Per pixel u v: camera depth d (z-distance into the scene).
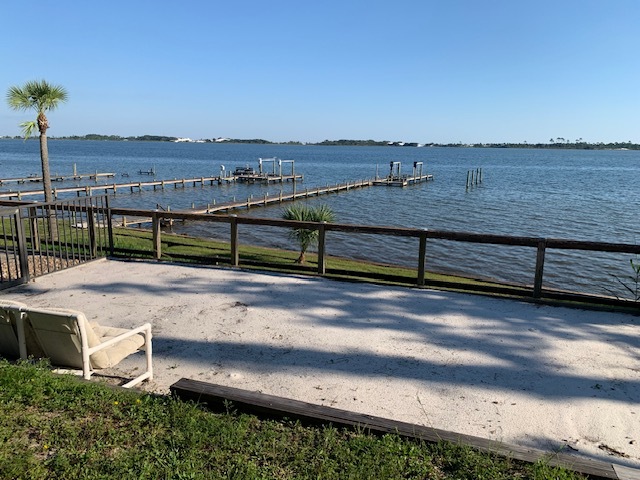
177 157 130.62
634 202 39.12
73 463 2.85
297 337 5.66
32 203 8.77
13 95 11.95
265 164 104.25
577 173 84.00
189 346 5.38
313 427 3.43
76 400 3.57
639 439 3.69
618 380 4.67
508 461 3.00
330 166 104.12
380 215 31.38
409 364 4.98
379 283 7.93
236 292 7.36
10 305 4.16
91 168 78.88
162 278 8.09
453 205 36.69
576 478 2.82
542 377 4.71
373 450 3.09
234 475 2.79
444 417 3.98
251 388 4.44
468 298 7.25
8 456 2.85
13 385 3.65
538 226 27.53
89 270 8.61
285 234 22.88
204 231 23.98
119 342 4.48
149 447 3.05
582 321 6.36
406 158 162.38
